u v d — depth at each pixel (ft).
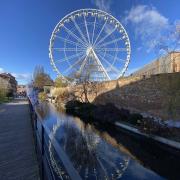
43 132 16.55
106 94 87.56
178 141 36.55
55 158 15.69
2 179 17.93
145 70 81.30
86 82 106.52
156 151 38.32
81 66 119.55
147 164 31.42
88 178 26.61
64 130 54.13
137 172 28.60
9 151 25.40
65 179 13.80
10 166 20.76
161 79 54.29
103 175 27.37
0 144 28.53
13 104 104.99
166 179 26.61
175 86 49.11
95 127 59.06
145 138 42.86
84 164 30.73
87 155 34.55
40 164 17.80
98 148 38.65
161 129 40.70
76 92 118.83
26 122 46.44
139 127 46.14
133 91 67.97
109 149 38.29
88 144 41.06
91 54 120.98
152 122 43.57
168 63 61.62
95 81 103.14
